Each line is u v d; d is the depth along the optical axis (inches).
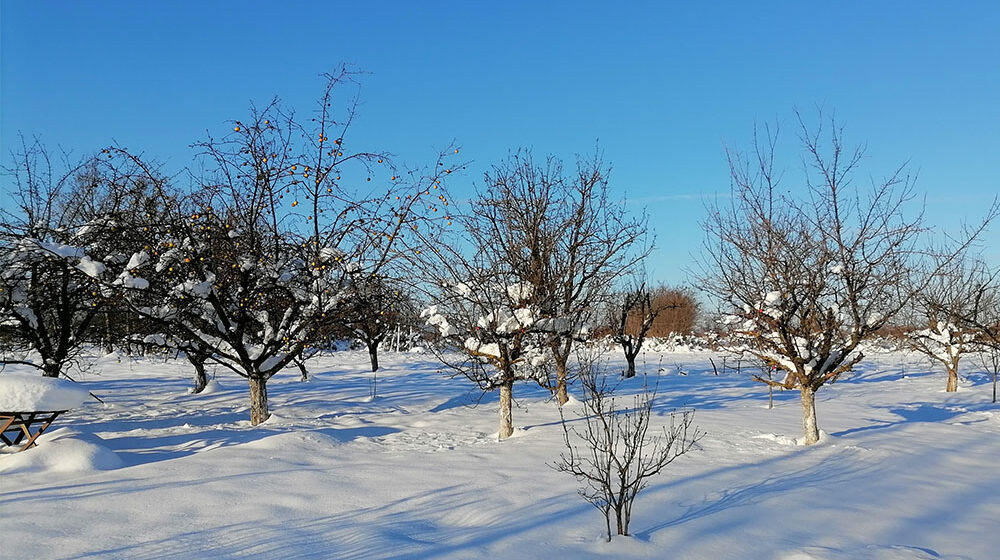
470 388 850.1
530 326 494.9
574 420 569.0
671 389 853.8
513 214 537.3
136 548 220.1
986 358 1309.1
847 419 592.1
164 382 911.7
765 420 575.5
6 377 367.6
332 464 377.4
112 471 344.8
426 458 402.9
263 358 548.7
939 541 252.8
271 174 510.9
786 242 477.1
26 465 337.1
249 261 515.5
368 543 230.8
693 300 1934.1
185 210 514.0
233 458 382.6
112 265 509.4
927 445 461.4
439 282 506.6
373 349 1087.0
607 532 251.3
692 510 285.4
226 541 230.2
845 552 232.8
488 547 229.6
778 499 305.1
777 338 500.4
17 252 488.4
